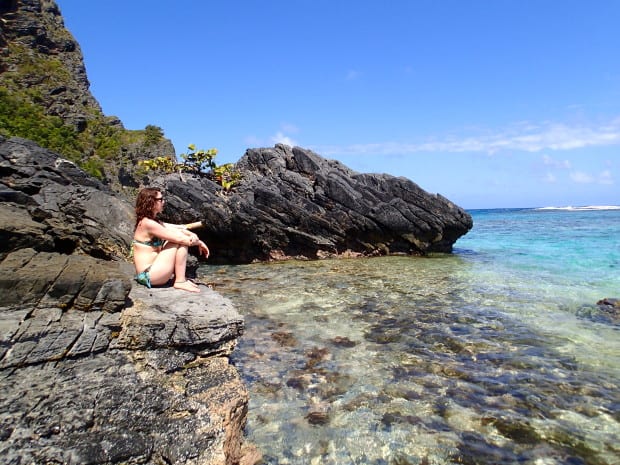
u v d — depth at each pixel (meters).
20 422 3.68
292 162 31.17
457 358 8.36
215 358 5.82
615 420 6.08
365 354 8.55
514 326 10.34
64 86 86.69
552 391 6.96
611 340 9.30
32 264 5.67
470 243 33.84
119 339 5.19
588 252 24.27
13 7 89.25
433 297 13.43
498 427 5.92
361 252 26.55
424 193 27.06
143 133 89.44
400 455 5.31
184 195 23.55
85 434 3.78
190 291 6.96
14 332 4.55
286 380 7.35
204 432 4.21
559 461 5.18
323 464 5.13
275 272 18.94
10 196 12.76
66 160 15.88
